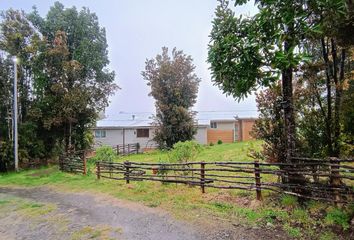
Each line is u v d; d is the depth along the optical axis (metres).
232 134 29.41
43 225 6.39
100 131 27.62
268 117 7.35
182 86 22.44
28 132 18.23
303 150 6.66
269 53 5.00
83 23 21.20
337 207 5.20
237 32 5.50
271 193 6.66
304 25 4.62
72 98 18.77
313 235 4.58
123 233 5.51
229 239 4.79
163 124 22.11
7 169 17.55
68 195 9.30
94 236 5.46
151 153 21.75
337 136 6.50
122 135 27.77
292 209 5.62
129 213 6.77
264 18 4.89
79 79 20.50
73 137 20.75
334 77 6.53
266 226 5.15
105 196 8.65
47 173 14.95
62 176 13.30
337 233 4.53
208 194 7.58
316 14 4.56
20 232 6.11
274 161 7.03
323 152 6.55
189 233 5.22
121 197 8.31
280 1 4.45
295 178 5.93
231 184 8.24
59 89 18.81
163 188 8.76
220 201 6.84
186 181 8.48
